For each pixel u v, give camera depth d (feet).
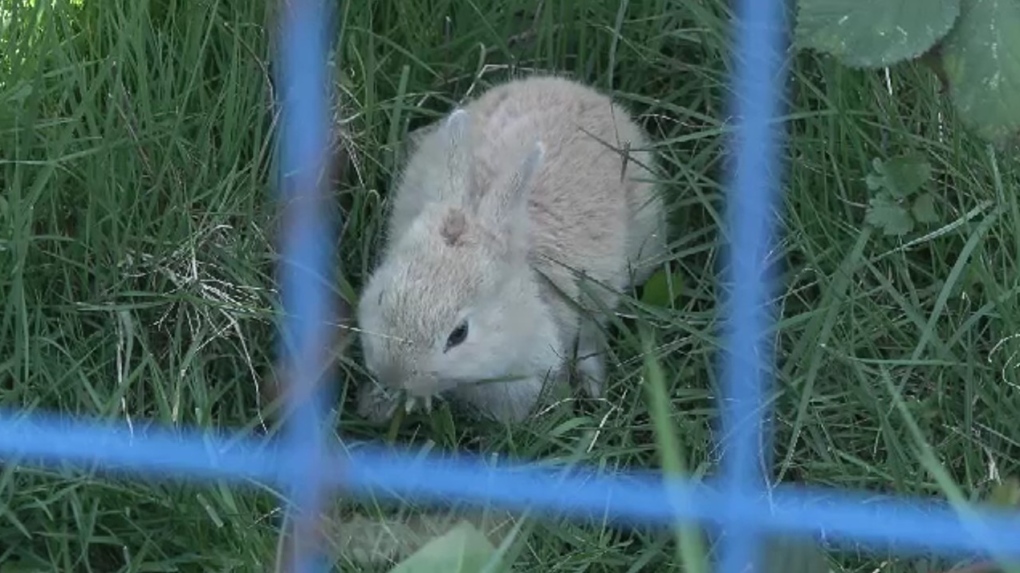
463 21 6.01
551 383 5.49
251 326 5.51
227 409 5.45
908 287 5.56
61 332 5.38
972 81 4.62
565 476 5.25
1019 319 5.45
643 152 5.76
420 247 5.36
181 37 5.79
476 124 5.71
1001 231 5.56
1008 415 5.39
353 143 5.78
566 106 5.74
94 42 5.76
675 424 5.40
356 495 5.29
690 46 6.01
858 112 5.74
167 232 5.54
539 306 5.45
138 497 5.18
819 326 5.49
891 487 5.33
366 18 5.93
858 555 5.24
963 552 5.20
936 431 5.42
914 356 5.42
